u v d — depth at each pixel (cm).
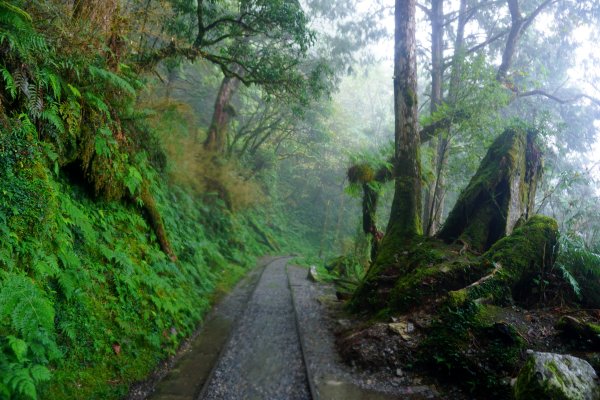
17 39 426
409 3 1118
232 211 2095
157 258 808
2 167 430
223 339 753
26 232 445
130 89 627
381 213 2120
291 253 2766
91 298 532
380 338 654
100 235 644
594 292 692
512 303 670
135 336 577
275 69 1141
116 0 695
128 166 758
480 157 1199
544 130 977
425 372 579
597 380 449
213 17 1104
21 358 353
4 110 443
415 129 1091
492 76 1076
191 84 2673
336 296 1163
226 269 1441
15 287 376
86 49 584
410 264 855
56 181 586
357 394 545
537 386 423
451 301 635
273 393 543
